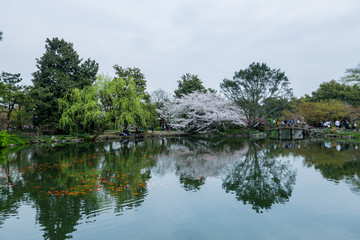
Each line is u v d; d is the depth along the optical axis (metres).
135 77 37.66
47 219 5.70
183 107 37.25
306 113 39.38
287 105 59.94
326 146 20.62
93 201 6.91
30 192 7.79
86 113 24.39
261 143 24.84
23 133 27.80
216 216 5.88
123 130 31.95
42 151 18.27
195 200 7.05
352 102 42.62
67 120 24.77
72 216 5.86
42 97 29.30
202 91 43.19
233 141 27.42
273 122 38.12
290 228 5.20
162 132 37.25
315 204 6.70
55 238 4.80
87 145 22.55
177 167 12.06
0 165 12.61
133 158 14.67
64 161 13.61
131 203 6.78
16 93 27.75
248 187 8.52
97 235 4.89
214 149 19.64
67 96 29.39
